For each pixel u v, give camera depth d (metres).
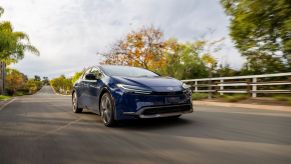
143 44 25.91
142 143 3.78
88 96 6.25
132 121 5.60
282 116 6.08
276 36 12.25
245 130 4.50
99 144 3.78
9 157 3.24
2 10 17.23
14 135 4.45
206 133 4.31
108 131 4.69
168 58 20.31
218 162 2.86
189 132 4.41
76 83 7.40
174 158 3.04
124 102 4.72
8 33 17.25
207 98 12.44
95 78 5.74
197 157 3.05
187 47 18.72
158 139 3.98
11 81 64.69
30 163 3.01
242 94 11.53
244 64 14.70
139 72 5.96
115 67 6.15
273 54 12.95
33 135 4.44
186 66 18.55
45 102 12.84
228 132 4.36
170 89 4.77
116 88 4.91
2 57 17.45
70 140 4.05
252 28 12.38
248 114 6.54
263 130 4.47
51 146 3.71
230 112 7.03
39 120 6.14
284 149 3.29
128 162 2.96
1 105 12.11
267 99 9.46
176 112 4.87
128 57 26.56
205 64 18.23
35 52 18.61
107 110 5.18
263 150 3.26
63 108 9.09
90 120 6.06
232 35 13.23
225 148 3.39
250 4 11.25
